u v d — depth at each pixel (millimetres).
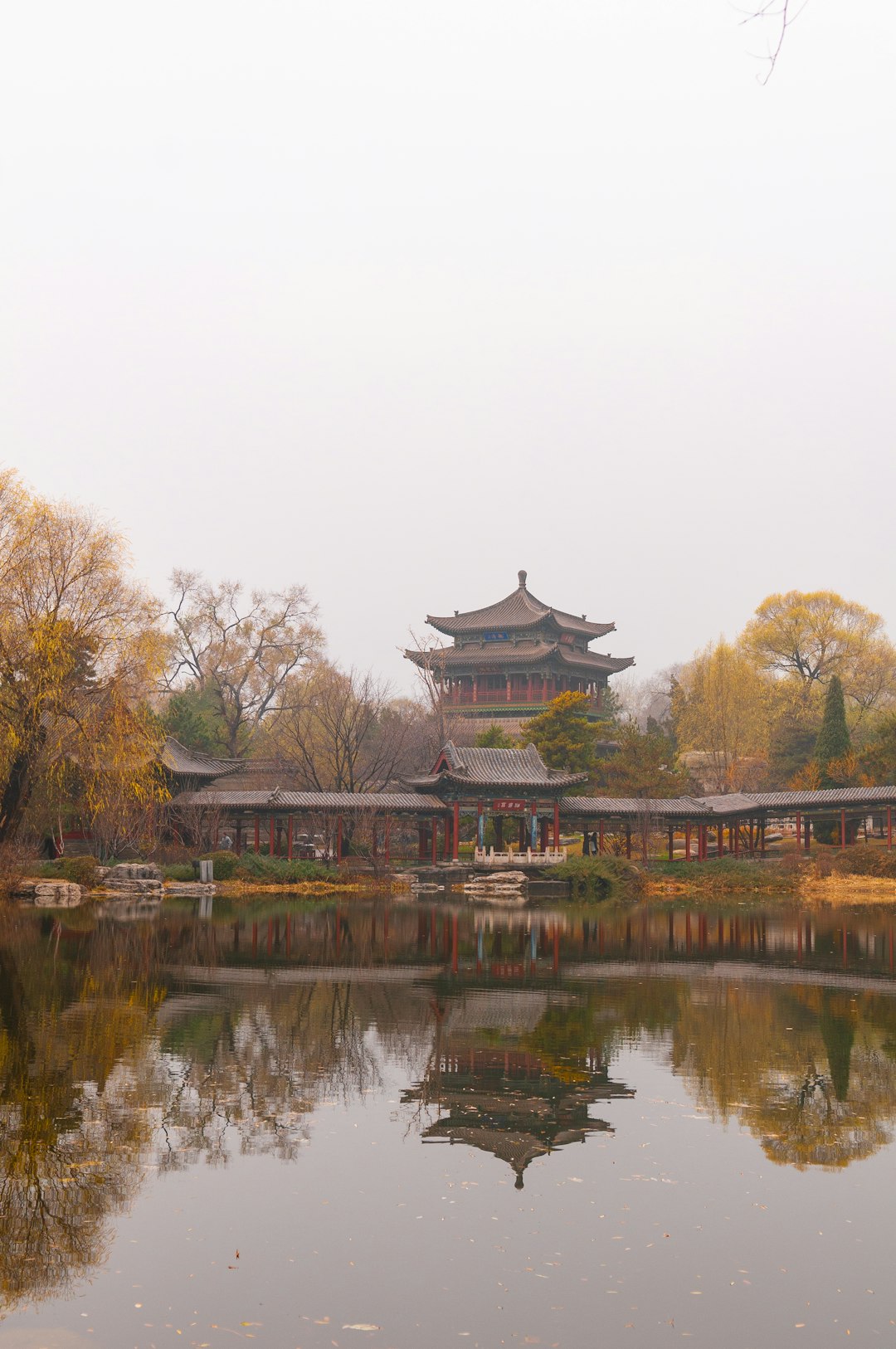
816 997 32188
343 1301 13117
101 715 56062
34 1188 16250
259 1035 25859
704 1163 17578
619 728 117312
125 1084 21281
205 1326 12508
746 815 89312
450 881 79625
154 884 66250
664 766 99625
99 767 56531
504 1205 15844
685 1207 15883
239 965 37344
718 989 33656
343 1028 26875
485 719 140875
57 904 58500
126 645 56969
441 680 111625
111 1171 16922
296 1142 18219
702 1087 21812
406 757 107125
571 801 85125
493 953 42094
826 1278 13859
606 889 73812
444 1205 15844
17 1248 14398
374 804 79500
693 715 130000
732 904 67812
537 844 84000
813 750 113125
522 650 143000
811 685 130625
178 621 113125
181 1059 23266
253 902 63469
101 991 31297
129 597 57625
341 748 100625
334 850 82625
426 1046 25000
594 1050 24844
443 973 36531
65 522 54844
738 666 120375
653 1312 12969
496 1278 13742
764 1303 13195
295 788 97562
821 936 49500
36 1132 18453
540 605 149125
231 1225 15102
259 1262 14062
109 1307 12914
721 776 118062
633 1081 22203
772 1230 15156
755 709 121062
